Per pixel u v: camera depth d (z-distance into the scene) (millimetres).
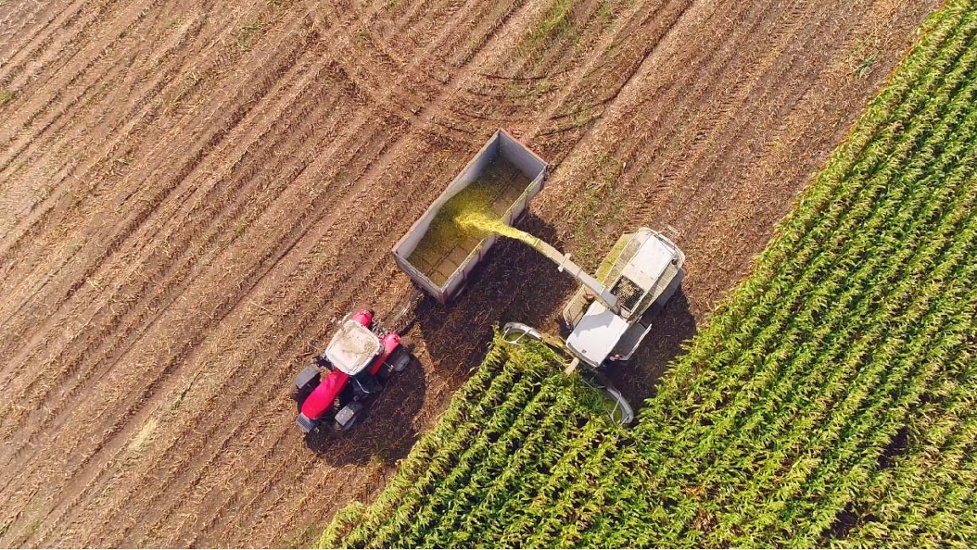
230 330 17297
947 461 15383
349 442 16641
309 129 18594
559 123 18453
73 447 16703
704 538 15367
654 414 16031
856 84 18219
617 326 14969
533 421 15930
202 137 18531
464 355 17047
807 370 16172
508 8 19375
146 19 19500
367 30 19234
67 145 18609
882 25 18578
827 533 15453
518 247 17547
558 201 17844
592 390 15938
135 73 19078
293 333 17250
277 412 16859
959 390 15688
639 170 18000
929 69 17594
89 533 16219
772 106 18234
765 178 17797
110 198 18172
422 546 15492
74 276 17656
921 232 16672
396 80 18875
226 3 19594
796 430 15766
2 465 16609
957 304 16078
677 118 18297
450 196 16203
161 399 16984
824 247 16750
